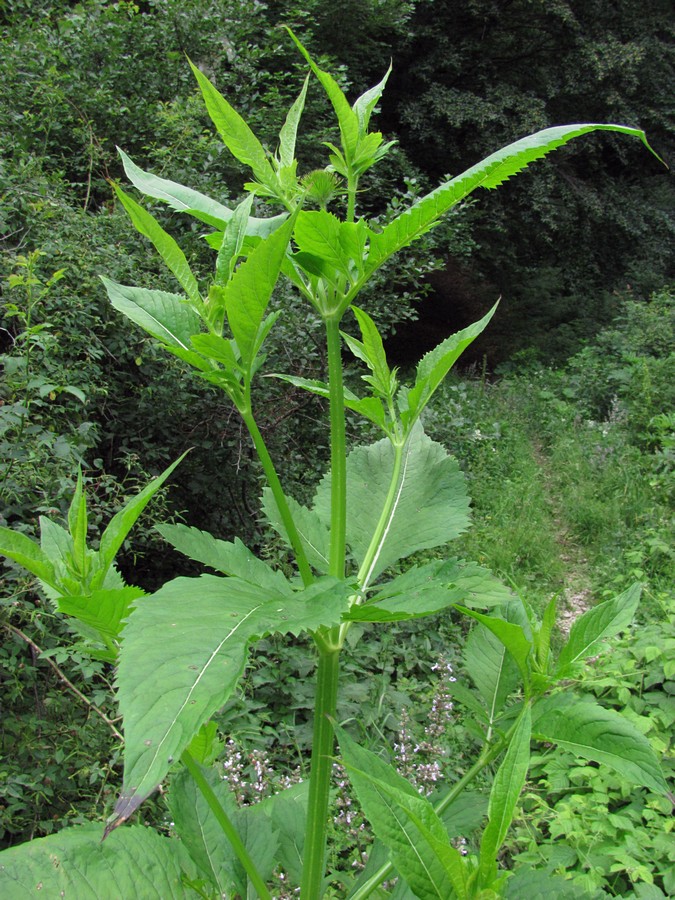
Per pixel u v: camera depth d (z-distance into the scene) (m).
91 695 3.14
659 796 3.29
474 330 1.27
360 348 1.38
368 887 1.29
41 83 6.11
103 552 1.04
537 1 14.70
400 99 15.20
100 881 1.12
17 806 2.69
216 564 1.15
